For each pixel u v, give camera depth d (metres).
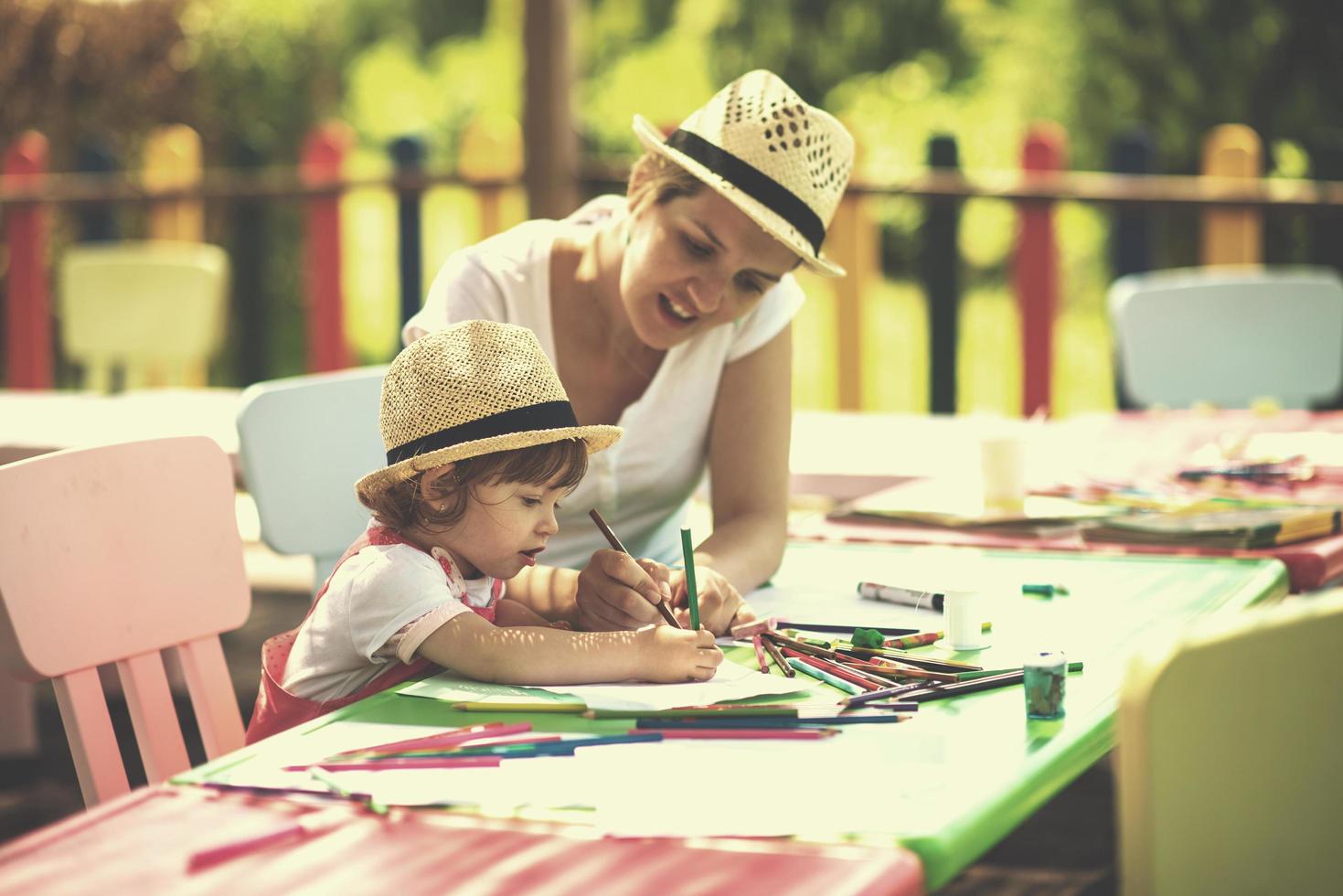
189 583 2.33
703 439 2.88
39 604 2.11
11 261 7.61
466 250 2.88
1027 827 3.94
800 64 12.31
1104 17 10.38
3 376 9.31
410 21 14.27
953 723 1.79
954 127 11.38
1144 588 2.53
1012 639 2.20
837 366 6.44
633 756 1.68
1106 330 10.53
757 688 1.94
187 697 4.76
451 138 13.44
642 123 2.55
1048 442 4.09
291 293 10.58
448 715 1.86
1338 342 5.07
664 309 2.54
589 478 2.79
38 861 1.42
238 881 1.37
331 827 1.48
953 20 12.05
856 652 2.11
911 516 3.09
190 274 6.33
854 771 1.62
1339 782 1.55
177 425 4.47
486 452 2.02
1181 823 1.39
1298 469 3.46
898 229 11.53
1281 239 8.05
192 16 10.55
